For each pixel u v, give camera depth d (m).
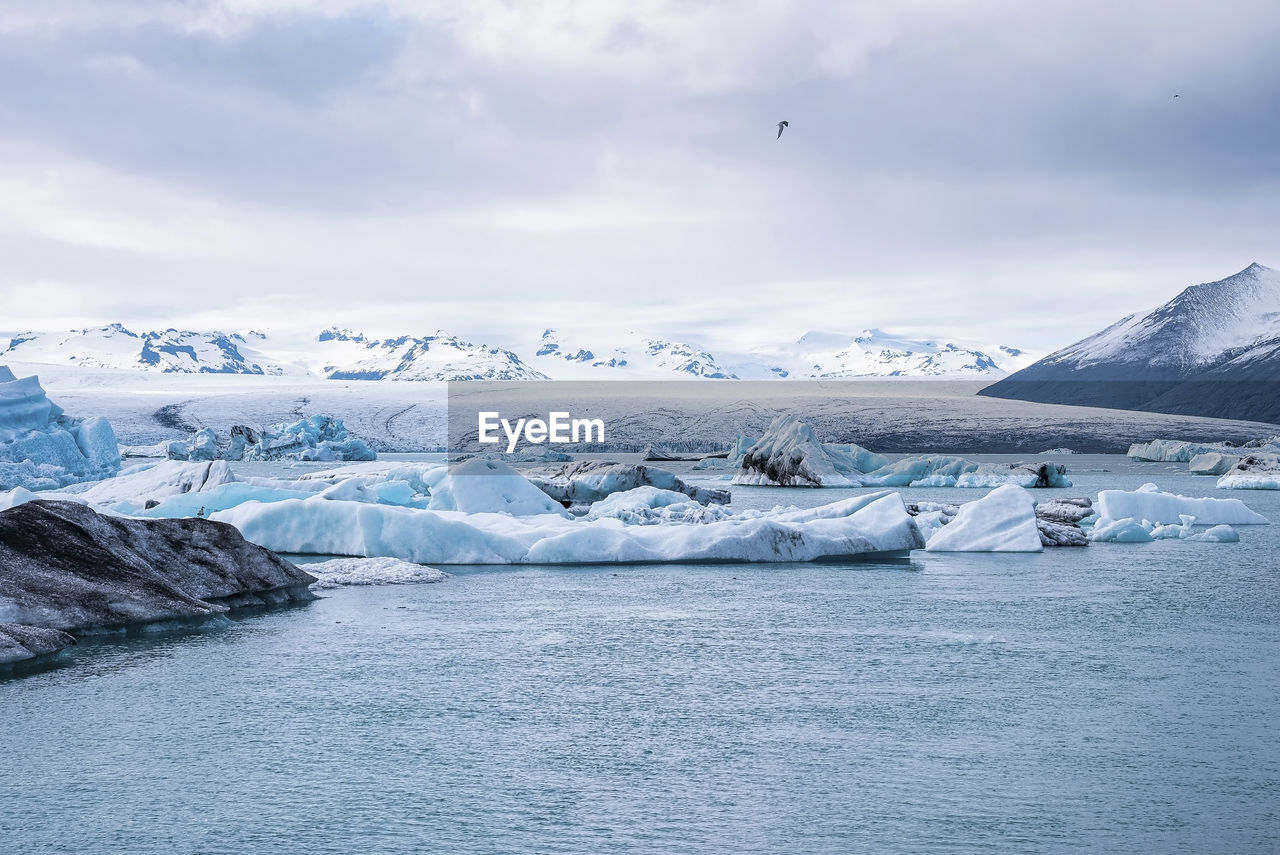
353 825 7.25
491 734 9.36
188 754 8.77
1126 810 7.52
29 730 9.42
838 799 7.74
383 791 7.91
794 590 17.89
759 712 10.09
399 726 9.59
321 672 11.68
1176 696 10.66
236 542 16.28
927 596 17.23
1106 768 8.41
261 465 86.75
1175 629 14.34
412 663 12.15
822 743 9.09
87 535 14.62
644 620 14.95
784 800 7.73
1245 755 8.74
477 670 11.82
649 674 11.64
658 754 8.80
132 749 8.89
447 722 9.73
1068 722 9.72
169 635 13.70
